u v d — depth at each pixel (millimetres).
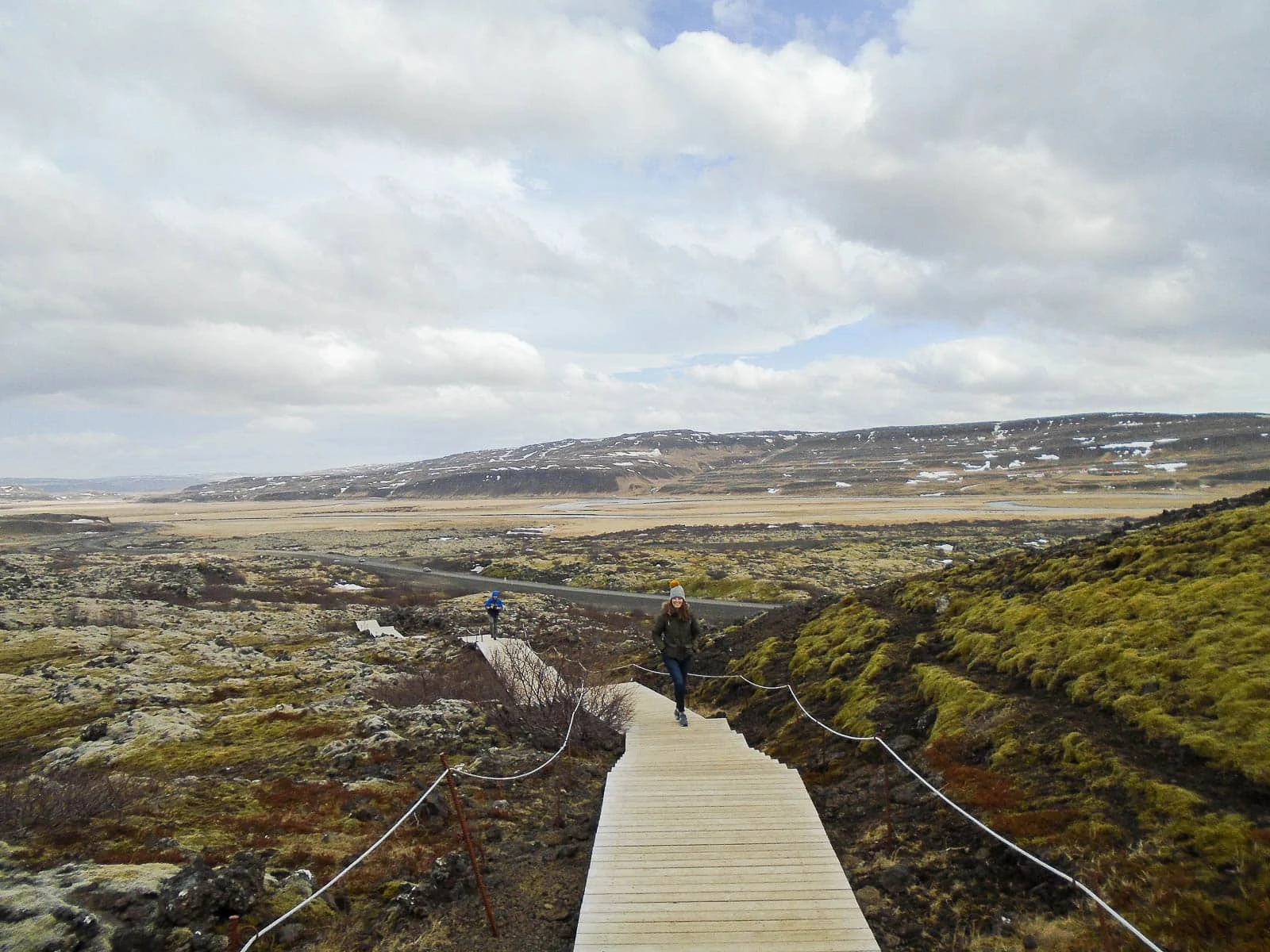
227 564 70000
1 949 5266
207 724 16969
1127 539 13828
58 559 68500
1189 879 6059
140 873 6926
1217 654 8719
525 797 11070
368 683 21672
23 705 19125
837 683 14711
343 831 9547
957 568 18516
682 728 14539
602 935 6492
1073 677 10039
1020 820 7621
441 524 160625
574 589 65812
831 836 8875
